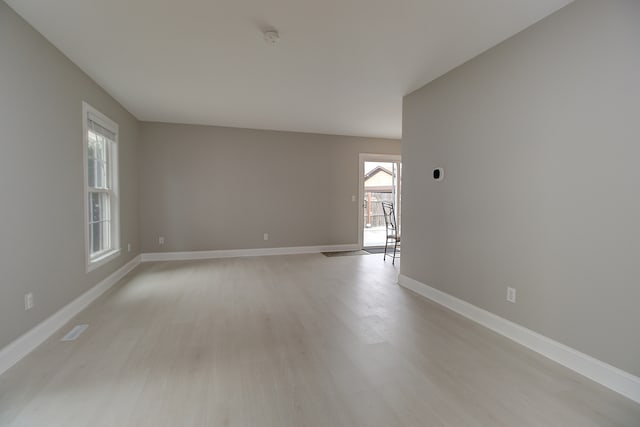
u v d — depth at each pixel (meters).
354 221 6.48
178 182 5.44
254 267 4.91
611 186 1.84
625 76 1.77
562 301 2.12
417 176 3.64
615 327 1.83
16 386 1.83
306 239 6.18
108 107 3.84
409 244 3.81
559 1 2.02
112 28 2.37
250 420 1.57
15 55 2.13
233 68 3.11
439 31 2.40
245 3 2.07
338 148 6.31
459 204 3.03
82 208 3.10
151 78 3.35
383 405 1.69
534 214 2.30
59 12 2.15
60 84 2.71
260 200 5.87
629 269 1.77
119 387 1.83
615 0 1.80
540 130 2.25
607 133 1.86
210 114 4.83
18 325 2.14
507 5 2.06
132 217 4.86
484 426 1.54
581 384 1.89
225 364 2.09
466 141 2.93
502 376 1.97
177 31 2.42
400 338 2.50
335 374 1.99
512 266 2.48
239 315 2.95
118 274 4.14
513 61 2.45
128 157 4.66
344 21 2.28
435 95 3.34
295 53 2.79
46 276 2.47
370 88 3.64
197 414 1.61
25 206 2.22
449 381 1.92
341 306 3.21
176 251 5.48
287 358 2.18
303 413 1.62
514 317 2.47
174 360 2.14
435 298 3.36
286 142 5.98
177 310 3.06
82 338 2.45
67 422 1.54
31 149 2.30
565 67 2.07
